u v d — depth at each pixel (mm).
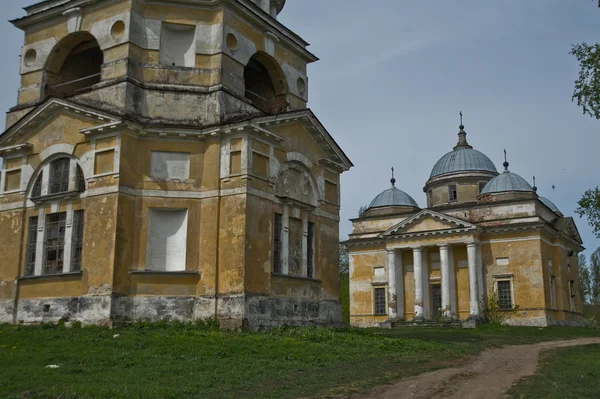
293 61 31547
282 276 25938
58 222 25719
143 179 24719
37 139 26766
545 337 35844
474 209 51031
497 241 48906
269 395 12703
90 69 30609
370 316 53938
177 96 25812
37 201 26016
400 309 51781
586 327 52094
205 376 14562
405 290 52750
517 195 52594
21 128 26906
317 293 28516
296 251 27656
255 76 31875
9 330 21922
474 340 30875
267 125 25922
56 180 26141
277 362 17281
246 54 27938
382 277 54125
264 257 25031
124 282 23562
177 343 19219
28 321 25094
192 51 26766
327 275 29391
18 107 28500
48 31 28656
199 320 23797
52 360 15938
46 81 28500
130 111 24875
